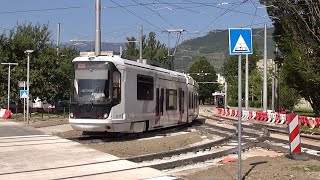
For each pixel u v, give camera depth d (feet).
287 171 40.57
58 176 37.42
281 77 123.34
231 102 385.50
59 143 62.03
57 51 171.32
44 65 161.79
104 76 68.74
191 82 115.75
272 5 115.65
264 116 152.76
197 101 130.82
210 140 78.23
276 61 137.90
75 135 76.54
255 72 352.28
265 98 155.74
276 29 128.98
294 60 111.55
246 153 60.08
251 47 33.30
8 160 46.11
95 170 40.34
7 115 130.11
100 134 76.84
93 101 68.23
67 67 167.02
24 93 104.99
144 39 245.86
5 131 83.41
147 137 80.69
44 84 161.17
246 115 169.27
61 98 172.04
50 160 46.16
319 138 80.33
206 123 132.05
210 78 446.19
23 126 97.71
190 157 53.57
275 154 58.59
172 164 47.09
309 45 111.04
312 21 110.42
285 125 129.08
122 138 73.26
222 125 124.26
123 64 71.05
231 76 434.71
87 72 69.46
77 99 69.10
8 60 158.20
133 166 42.63
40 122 110.63
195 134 85.51
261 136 80.74
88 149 55.26
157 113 84.94
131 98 73.05
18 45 158.92
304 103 285.64
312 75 108.27
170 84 94.07
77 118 68.74
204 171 42.50
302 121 116.47
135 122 74.95
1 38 159.33
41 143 61.98
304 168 42.29
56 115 151.94
